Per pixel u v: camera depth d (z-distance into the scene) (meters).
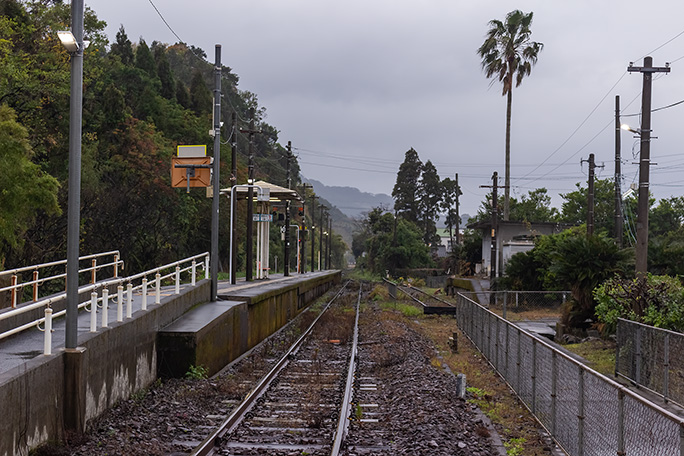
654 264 25.62
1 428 6.93
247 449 8.24
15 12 33.50
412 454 7.97
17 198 21.39
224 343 16.09
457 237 71.88
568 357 8.28
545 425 9.50
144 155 42.53
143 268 39.16
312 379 13.70
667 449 5.48
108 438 8.79
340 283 81.31
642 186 18.42
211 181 21.28
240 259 69.38
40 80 30.31
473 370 15.12
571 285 22.08
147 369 12.51
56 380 8.46
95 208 35.34
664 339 11.53
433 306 31.92
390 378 14.11
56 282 30.77
